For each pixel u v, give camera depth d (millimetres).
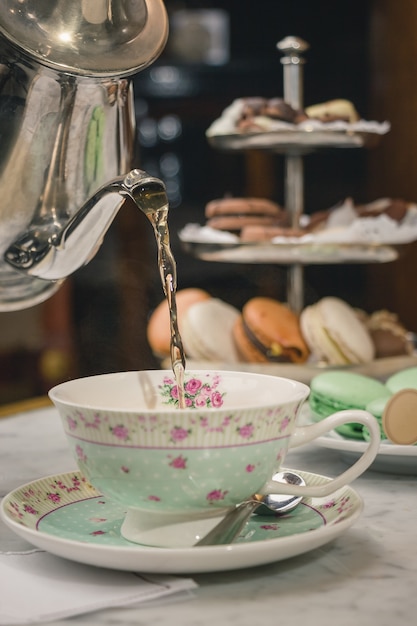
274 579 556
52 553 568
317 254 1223
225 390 675
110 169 769
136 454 562
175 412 551
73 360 2438
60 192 735
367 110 2924
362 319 1349
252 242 1234
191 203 2803
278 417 581
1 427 1012
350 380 918
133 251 2588
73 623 497
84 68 695
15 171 706
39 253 739
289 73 1377
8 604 514
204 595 532
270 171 2850
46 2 683
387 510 706
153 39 739
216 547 524
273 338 1242
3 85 683
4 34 668
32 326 2291
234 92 2705
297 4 2939
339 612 508
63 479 700
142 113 2684
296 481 694
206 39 2643
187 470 562
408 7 2518
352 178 2947
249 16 2963
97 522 640
